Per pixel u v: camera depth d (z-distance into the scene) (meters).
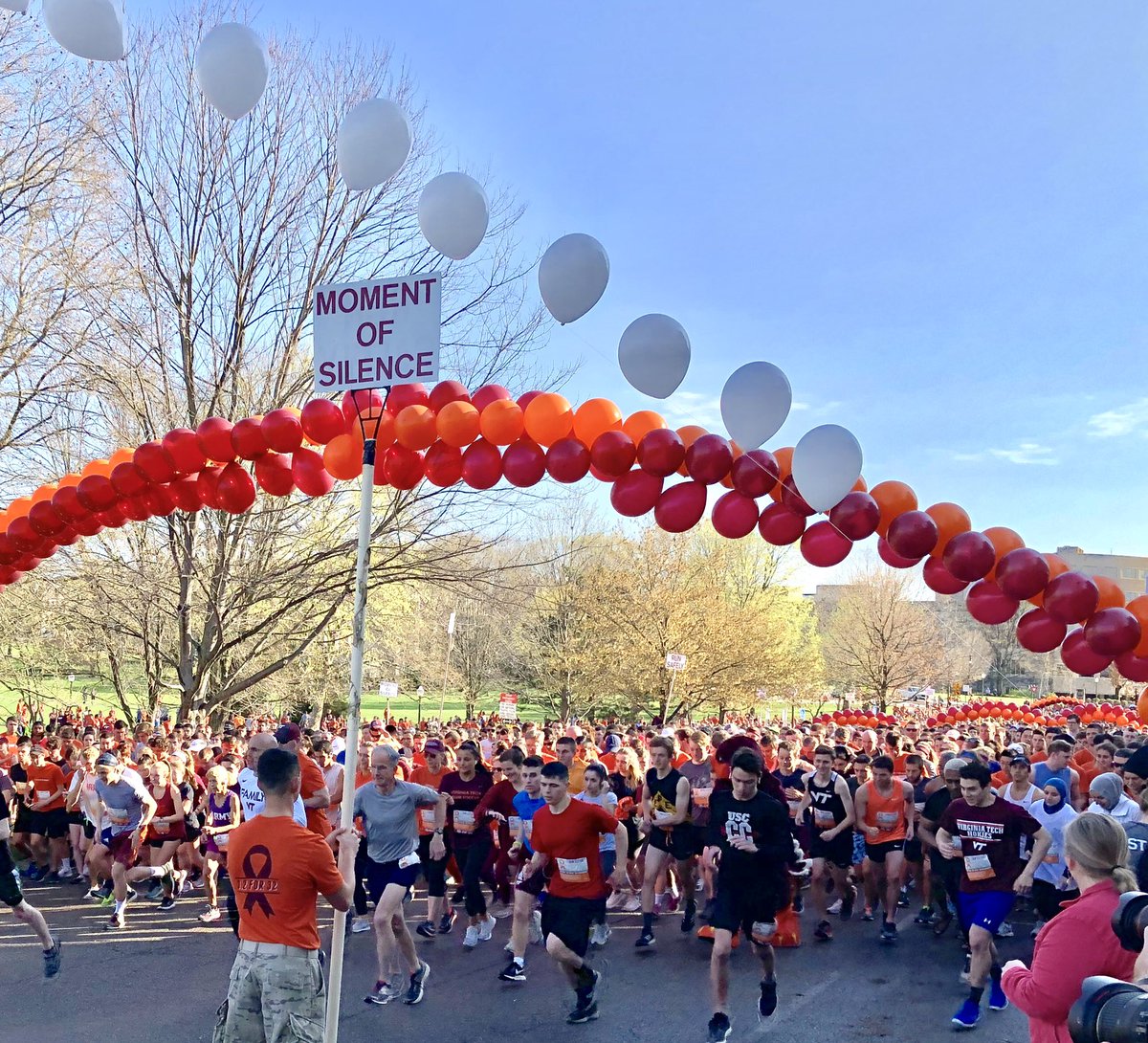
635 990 7.09
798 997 6.98
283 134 17.14
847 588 47.47
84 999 6.85
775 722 27.77
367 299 4.69
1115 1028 1.76
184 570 17.27
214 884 9.26
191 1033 6.16
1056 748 9.27
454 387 6.89
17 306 15.93
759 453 6.03
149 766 9.76
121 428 17.55
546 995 6.96
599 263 5.38
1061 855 7.40
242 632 18.53
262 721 17.94
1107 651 5.46
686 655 31.17
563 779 6.18
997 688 66.25
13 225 16.16
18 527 8.78
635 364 5.59
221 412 17.42
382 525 16.81
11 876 6.92
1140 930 2.29
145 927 8.94
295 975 3.89
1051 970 2.90
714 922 5.89
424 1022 6.39
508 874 9.45
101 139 16.39
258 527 17.09
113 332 16.69
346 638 23.14
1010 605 5.73
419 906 10.01
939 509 5.81
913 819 8.88
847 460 5.42
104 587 17.94
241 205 17.00
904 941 8.64
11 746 12.98
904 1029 6.36
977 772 6.52
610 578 31.89
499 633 35.84
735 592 37.16
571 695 34.50
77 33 4.59
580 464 6.44
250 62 5.10
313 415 7.12
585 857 6.25
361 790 6.91
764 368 5.47
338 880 4.03
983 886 6.46
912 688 50.00
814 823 9.22
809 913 9.82
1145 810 5.85
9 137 16.08
